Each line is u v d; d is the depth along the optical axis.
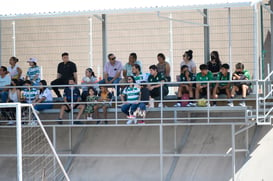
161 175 66.06
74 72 74.50
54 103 69.25
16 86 69.81
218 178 67.12
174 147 69.62
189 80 70.06
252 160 67.12
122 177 69.44
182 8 65.50
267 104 67.69
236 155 68.00
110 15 80.69
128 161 70.19
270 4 72.69
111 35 80.81
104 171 70.06
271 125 68.06
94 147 71.44
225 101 72.56
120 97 72.75
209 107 66.62
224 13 76.56
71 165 71.06
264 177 66.31
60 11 67.88
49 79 82.44
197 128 70.44
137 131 71.38
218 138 69.12
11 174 72.25
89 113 70.75
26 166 72.31
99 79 80.50
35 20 83.06
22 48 83.25
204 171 67.81
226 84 69.62
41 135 72.81
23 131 73.12
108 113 73.31
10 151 73.12
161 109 66.81
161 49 79.44
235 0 64.81
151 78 70.56
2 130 73.75
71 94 69.44
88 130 72.50
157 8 65.88
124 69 74.06
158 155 66.25
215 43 76.81
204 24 75.69
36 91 74.06
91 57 81.56
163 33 79.38
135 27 80.25
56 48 82.44
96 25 81.50
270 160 66.88
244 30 76.00
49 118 73.81
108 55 74.00
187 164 68.62
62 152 71.94
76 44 82.00
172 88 79.38
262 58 73.25
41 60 82.81
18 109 59.16
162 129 67.44
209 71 70.56
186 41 78.50
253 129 68.75
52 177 70.56
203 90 70.50
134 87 68.44
